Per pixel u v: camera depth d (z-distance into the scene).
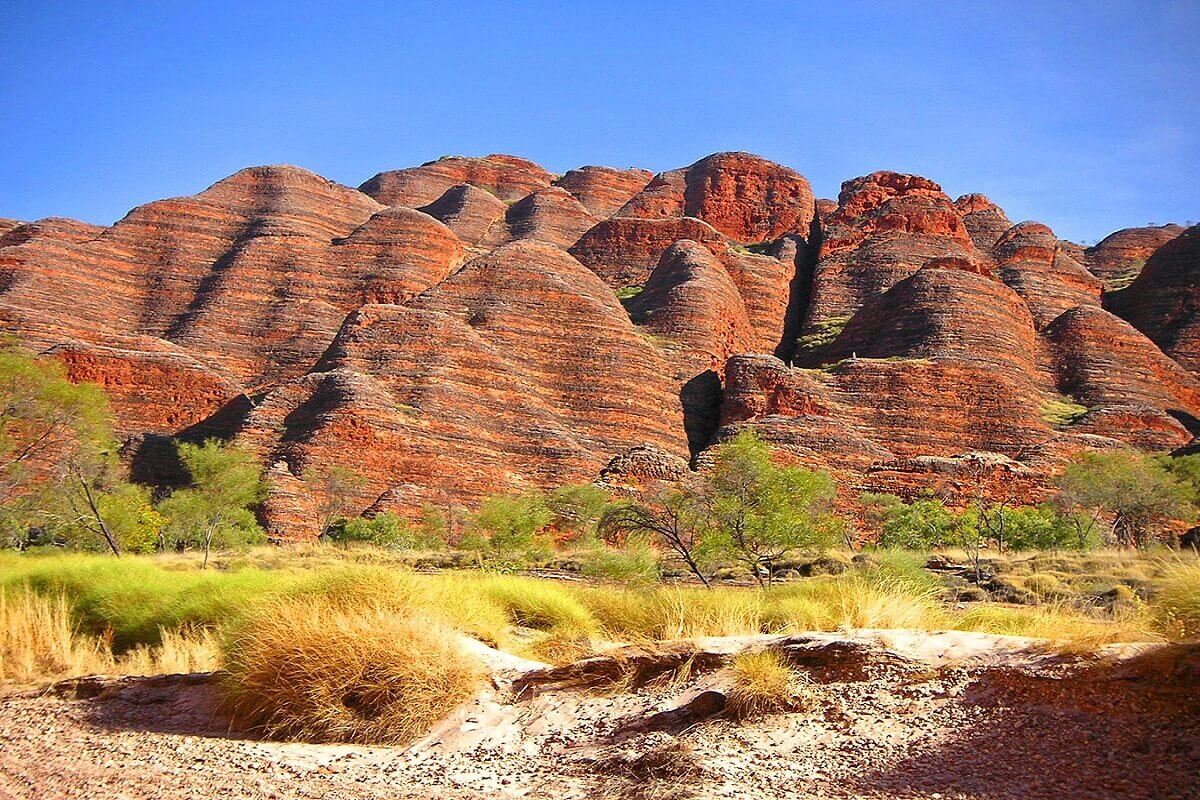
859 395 86.19
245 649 8.71
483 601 11.83
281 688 8.05
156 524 46.47
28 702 9.48
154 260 118.75
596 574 28.38
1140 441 83.00
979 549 46.66
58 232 119.94
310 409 75.56
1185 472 58.81
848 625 8.92
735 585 31.23
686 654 7.84
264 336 109.44
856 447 75.56
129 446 78.69
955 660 6.77
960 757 5.53
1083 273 124.62
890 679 6.72
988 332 94.19
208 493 50.16
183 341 106.44
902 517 50.09
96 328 106.12
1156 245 149.00
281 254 118.56
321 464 70.56
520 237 148.00
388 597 9.77
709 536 28.28
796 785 5.50
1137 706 5.61
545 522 49.66
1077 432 84.00
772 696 6.65
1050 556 36.84
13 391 34.69
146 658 11.35
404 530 60.09
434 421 77.25
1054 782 5.07
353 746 7.39
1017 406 84.81
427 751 7.09
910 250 122.31
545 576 36.56
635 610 12.68
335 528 65.19
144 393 88.62
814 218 171.75
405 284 117.00
